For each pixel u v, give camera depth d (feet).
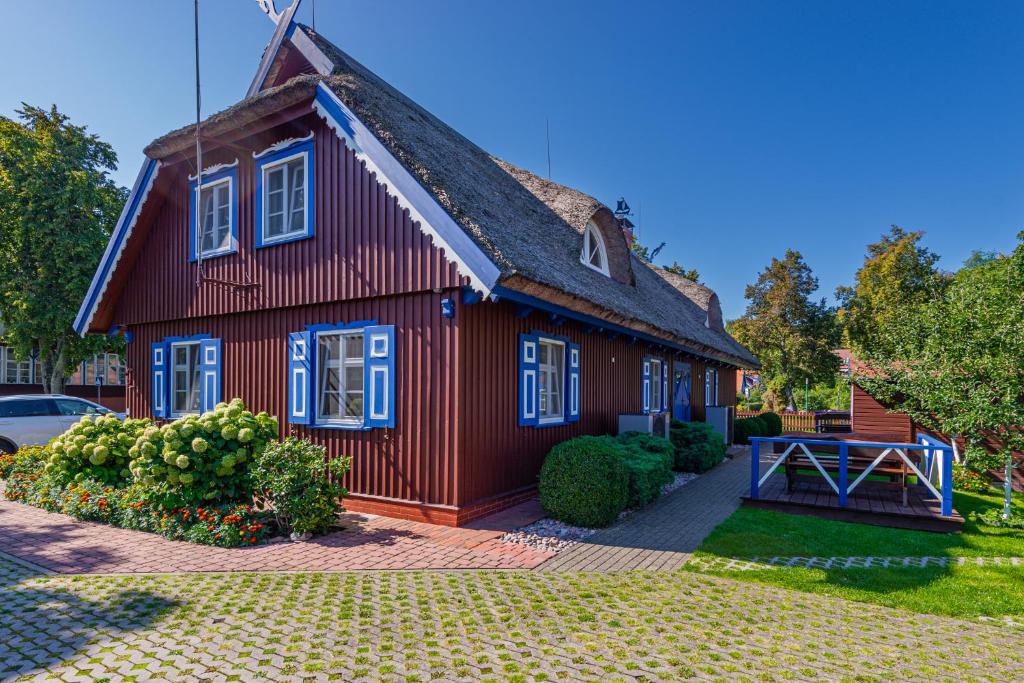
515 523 25.23
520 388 29.12
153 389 37.96
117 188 77.87
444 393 25.00
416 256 25.71
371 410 27.12
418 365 25.86
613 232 42.34
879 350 34.91
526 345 29.63
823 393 121.80
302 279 29.84
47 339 69.51
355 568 19.49
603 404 38.93
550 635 14.42
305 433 29.73
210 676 12.18
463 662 12.91
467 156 36.22
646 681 12.19
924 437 32.53
